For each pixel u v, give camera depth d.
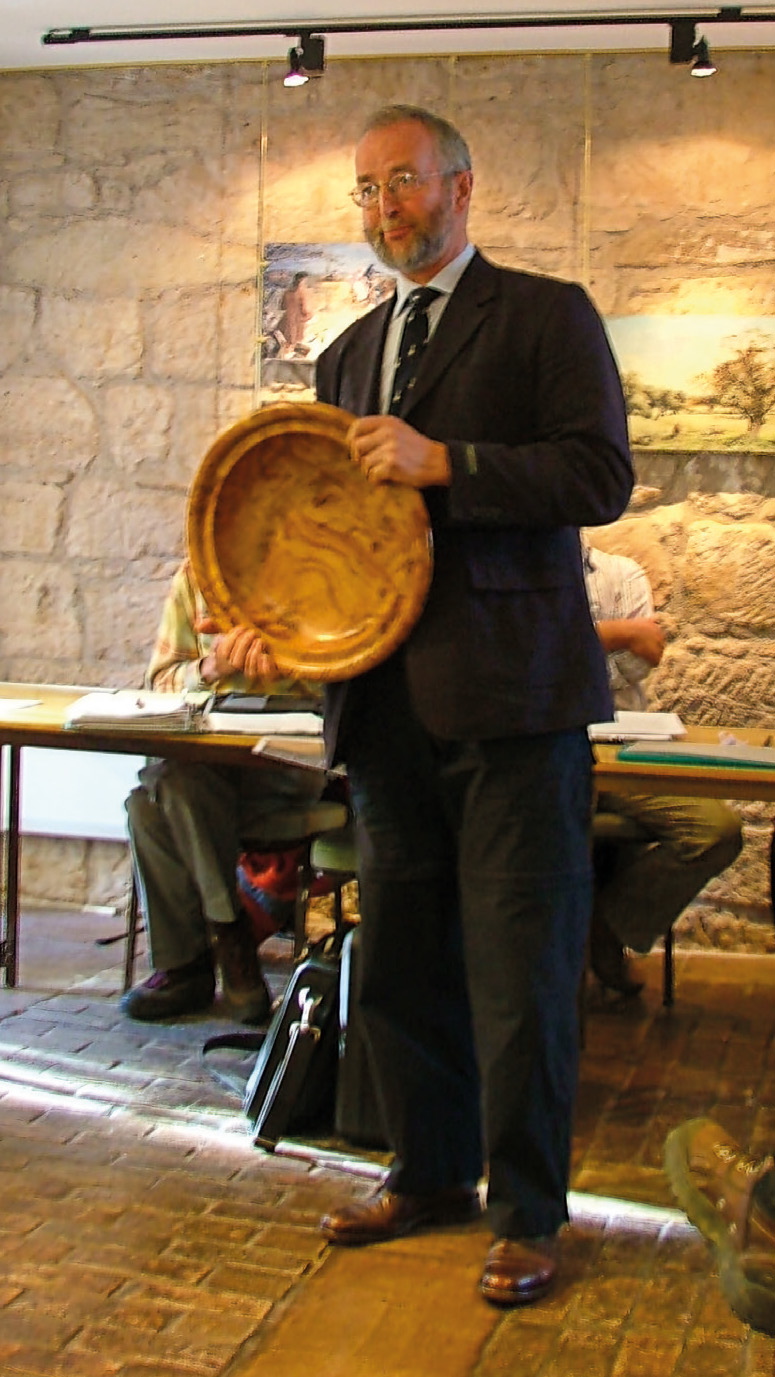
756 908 4.30
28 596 4.66
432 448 2.04
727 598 4.27
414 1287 2.25
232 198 4.45
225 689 3.74
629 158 4.23
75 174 4.54
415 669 2.13
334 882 3.58
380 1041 2.38
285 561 2.32
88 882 4.68
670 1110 3.06
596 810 3.65
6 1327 2.11
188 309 4.50
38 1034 3.45
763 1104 3.11
